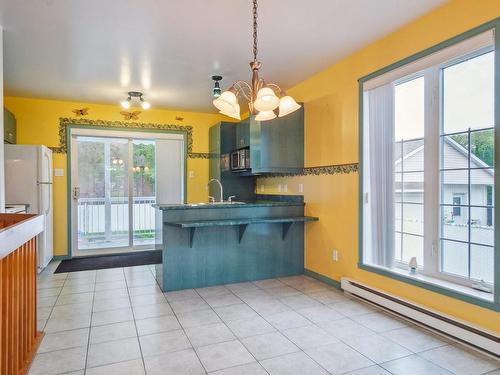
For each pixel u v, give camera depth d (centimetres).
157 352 239
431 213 286
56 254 536
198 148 631
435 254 284
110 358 231
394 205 317
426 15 275
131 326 282
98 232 582
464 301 247
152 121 597
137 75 416
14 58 359
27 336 228
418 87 298
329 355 234
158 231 454
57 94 498
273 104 233
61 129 538
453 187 271
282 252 431
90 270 470
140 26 290
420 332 268
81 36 308
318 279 414
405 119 310
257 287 387
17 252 203
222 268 400
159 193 612
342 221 373
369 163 340
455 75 268
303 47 336
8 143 468
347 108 363
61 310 318
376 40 322
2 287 175
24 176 445
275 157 426
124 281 415
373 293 318
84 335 265
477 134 253
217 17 275
